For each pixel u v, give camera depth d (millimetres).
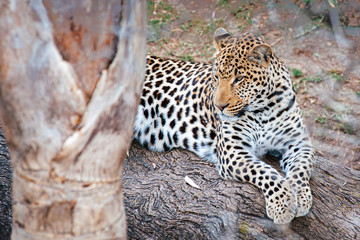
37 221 3590
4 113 3412
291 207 7578
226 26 17797
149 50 16781
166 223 7836
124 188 8703
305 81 15047
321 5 16469
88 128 3314
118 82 3318
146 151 9945
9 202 8242
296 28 16938
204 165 9203
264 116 8703
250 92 8266
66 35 3094
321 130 13125
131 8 3213
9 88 3230
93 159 3479
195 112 9641
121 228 3967
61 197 3510
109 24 3156
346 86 14977
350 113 13742
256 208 7797
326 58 15961
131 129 3654
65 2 3025
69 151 3338
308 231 7730
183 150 9812
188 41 17391
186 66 10562
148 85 10406
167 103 10031
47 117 3252
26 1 3008
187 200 8164
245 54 8086
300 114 9031
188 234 7602
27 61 3125
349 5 16578
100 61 3213
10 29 3074
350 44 16141
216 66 8422
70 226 3607
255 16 17750
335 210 8227
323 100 14266
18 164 3525
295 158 8609
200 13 18531
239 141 8734
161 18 18359
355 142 12711
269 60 8148
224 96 8172
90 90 3250
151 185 8672
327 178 9047
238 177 8328
